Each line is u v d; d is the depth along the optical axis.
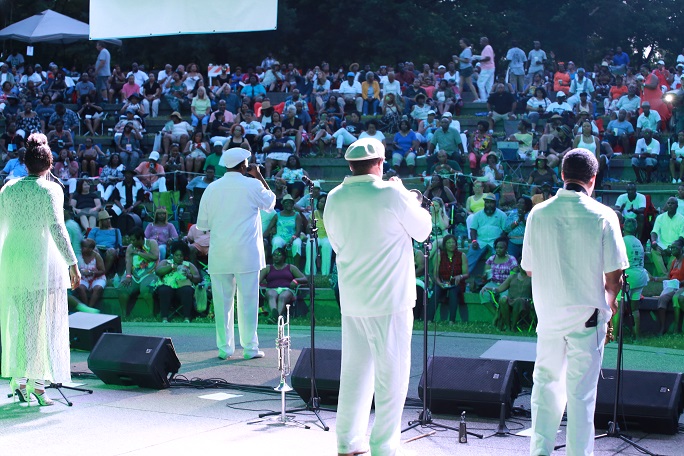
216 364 8.55
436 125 17.97
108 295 12.74
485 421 6.38
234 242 8.53
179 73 22.91
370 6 32.47
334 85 22.72
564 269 4.81
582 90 21.53
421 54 33.47
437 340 10.17
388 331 4.94
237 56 32.50
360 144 5.05
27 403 6.90
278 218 13.79
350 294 4.98
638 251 10.77
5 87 22.58
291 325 11.42
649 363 8.80
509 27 34.44
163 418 6.49
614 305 4.89
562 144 16.84
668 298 10.74
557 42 35.31
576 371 4.80
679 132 16.80
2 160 19.16
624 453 5.60
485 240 13.20
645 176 16.73
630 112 19.09
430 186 14.52
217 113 19.19
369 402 5.18
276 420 6.41
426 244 6.10
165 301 12.12
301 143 18.41
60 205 6.59
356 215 4.94
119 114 21.50
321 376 6.76
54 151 18.61
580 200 4.87
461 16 34.22
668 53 37.91
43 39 26.17
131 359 7.46
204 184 16.22
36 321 6.53
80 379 7.98
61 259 6.68
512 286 11.12
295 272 12.20
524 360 7.22
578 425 4.77
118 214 15.22
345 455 5.12
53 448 5.68
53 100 22.38
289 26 32.38
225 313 8.77
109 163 17.67
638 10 36.19
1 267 6.59
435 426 6.19
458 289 11.68
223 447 5.72
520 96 21.11
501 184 14.91
